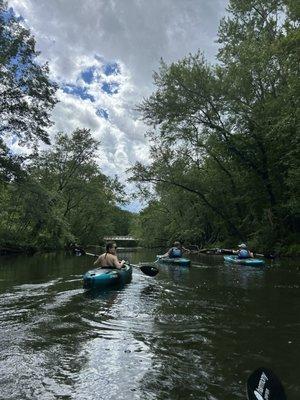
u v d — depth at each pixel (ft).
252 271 56.80
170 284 43.91
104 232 184.96
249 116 83.15
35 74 81.71
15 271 58.03
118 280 41.42
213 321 26.55
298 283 43.65
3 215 106.83
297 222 86.58
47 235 125.49
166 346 21.24
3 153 83.35
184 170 100.78
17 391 15.74
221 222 115.44
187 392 15.75
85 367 18.20
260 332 23.84
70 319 27.09
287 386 16.43
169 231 153.58
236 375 17.43
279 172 87.56
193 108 86.07
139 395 15.49
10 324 25.63
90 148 144.25
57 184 144.15
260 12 92.63
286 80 80.69
